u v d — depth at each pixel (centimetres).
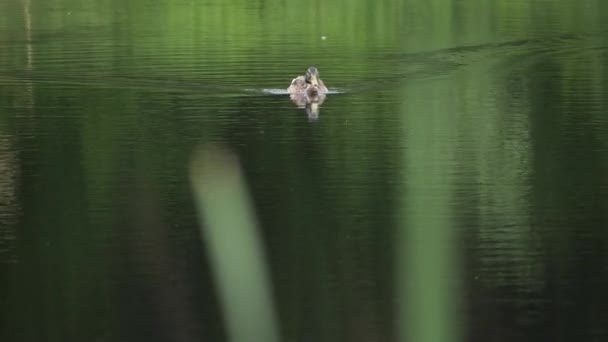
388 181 2503
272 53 4719
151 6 6425
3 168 2670
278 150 2855
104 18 5941
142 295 1809
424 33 5356
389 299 1742
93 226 2180
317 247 2011
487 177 2530
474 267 1892
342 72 4247
